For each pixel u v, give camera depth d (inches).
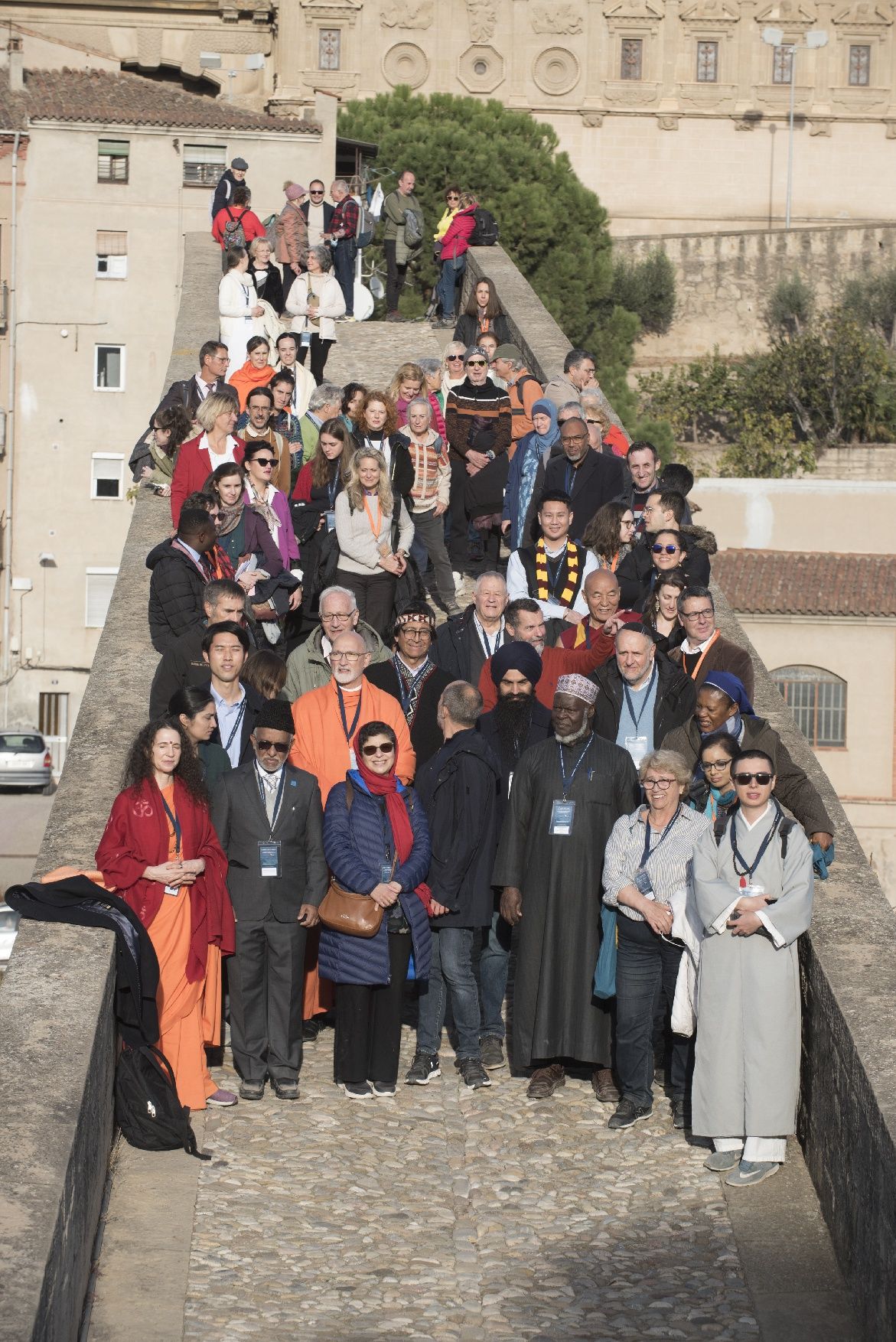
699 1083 366.0
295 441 609.0
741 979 362.9
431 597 618.5
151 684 474.9
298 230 1022.4
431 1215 353.1
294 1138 379.6
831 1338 316.5
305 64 3019.2
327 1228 346.6
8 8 2701.8
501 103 2807.6
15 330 2121.1
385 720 414.0
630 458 559.2
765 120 3189.0
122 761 431.5
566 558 499.2
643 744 414.3
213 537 472.1
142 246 2111.2
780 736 458.3
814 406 2871.6
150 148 2090.3
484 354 645.9
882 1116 308.3
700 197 3186.5
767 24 3171.8
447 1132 386.3
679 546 458.6
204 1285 324.2
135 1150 368.2
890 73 3206.2
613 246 3100.4
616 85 3149.6
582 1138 385.1
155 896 368.8
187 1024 378.6
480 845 401.1
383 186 2429.9
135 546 586.2
